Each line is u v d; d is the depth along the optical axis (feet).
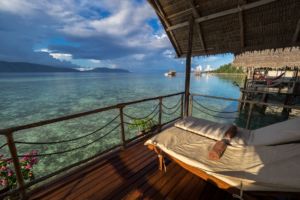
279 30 10.25
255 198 5.12
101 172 8.13
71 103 54.39
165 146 7.53
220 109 41.34
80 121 34.73
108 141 25.02
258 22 10.55
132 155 9.71
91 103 54.29
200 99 54.24
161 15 13.23
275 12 9.64
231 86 96.17
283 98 43.68
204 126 9.18
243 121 31.83
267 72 51.03
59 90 85.51
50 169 18.35
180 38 14.90
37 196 6.62
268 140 6.97
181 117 15.51
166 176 7.77
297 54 26.35
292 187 4.55
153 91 79.82
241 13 10.36
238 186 5.26
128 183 7.35
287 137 6.35
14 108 48.44
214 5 10.90
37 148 23.80
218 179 5.73
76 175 7.88
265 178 5.00
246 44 12.17
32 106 50.88
